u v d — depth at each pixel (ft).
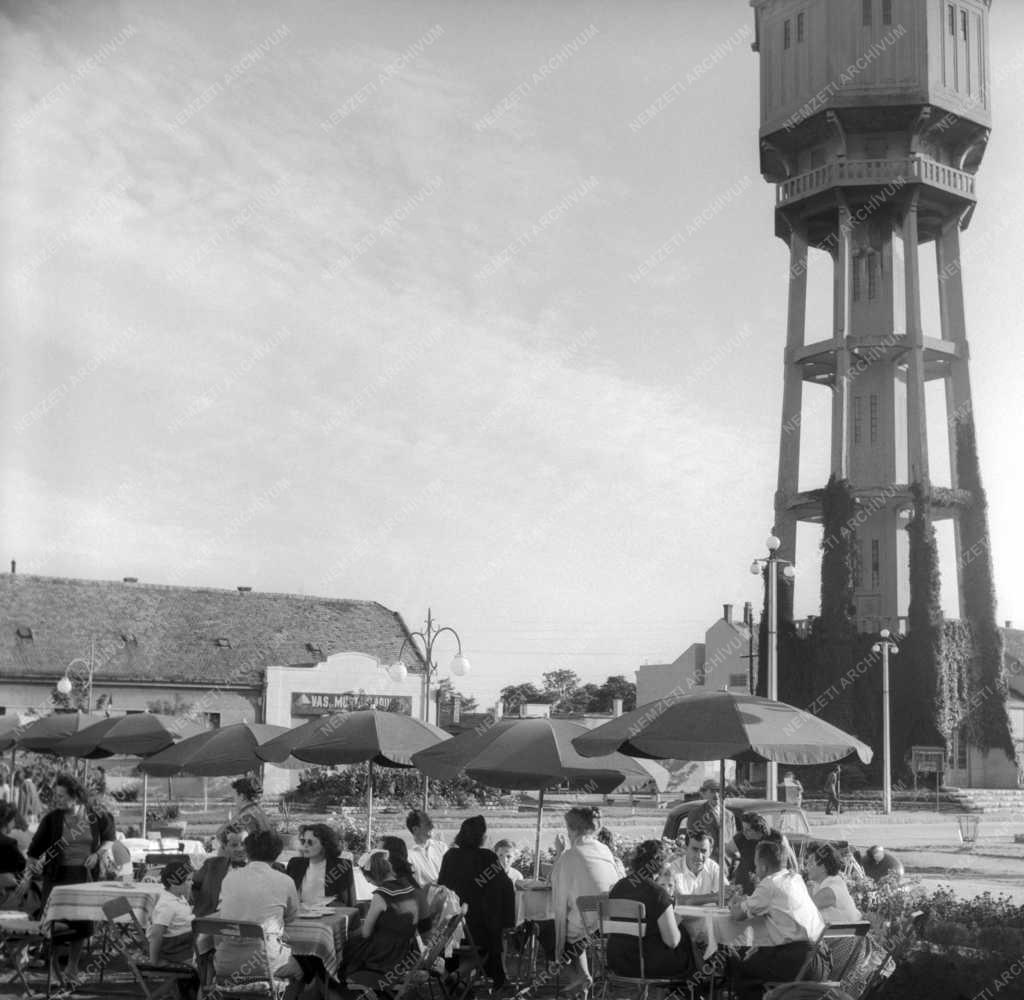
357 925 40.29
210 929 34.68
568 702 492.95
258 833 36.09
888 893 52.39
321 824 43.19
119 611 215.10
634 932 37.81
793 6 226.38
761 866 37.58
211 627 218.79
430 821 48.67
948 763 208.64
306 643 222.07
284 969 36.42
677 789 218.38
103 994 42.78
